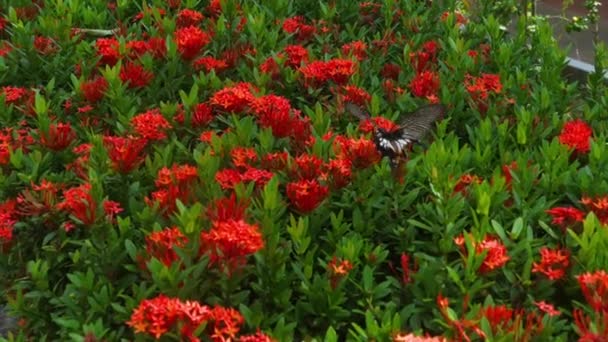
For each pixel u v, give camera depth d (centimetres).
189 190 243
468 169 259
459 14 353
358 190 247
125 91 294
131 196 251
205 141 267
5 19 335
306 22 359
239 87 276
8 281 248
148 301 212
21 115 290
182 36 304
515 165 254
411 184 254
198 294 224
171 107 276
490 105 288
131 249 231
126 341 220
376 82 302
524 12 363
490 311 214
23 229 250
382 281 244
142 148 264
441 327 222
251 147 262
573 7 584
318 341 219
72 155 267
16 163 261
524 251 232
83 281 228
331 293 226
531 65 321
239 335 221
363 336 215
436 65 319
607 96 292
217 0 346
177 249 223
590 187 247
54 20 326
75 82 291
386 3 349
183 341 212
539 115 285
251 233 222
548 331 214
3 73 305
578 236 235
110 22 350
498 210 243
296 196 240
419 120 251
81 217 238
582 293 226
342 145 254
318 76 297
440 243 233
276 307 228
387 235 244
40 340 230
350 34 338
